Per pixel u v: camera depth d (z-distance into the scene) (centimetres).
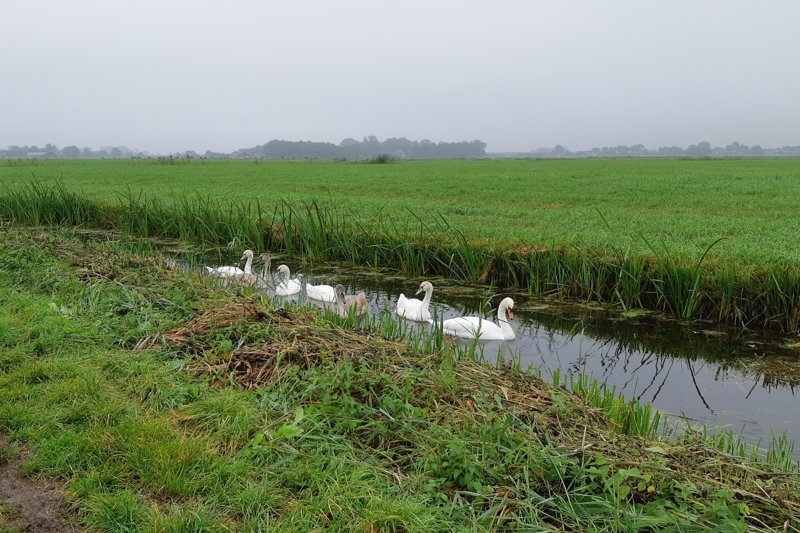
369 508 434
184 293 934
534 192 3284
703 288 1226
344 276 1587
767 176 4838
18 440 518
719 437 720
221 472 474
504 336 1152
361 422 555
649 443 583
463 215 2198
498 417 571
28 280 1021
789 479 521
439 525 420
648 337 1152
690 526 424
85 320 809
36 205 2273
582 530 428
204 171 5859
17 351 674
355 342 762
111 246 1437
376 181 4300
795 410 862
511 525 430
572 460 495
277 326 771
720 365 1042
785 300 1142
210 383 641
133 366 650
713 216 2152
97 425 528
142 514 427
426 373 664
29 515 427
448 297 1401
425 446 509
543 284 1406
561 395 665
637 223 1944
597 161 11344
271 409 575
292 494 458
